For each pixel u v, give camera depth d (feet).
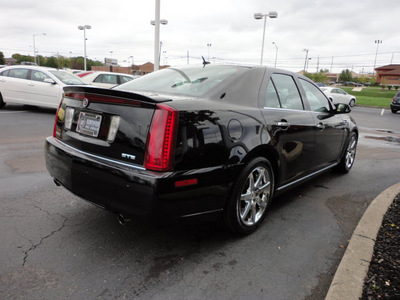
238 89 9.68
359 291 7.13
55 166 9.32
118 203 7.67
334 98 81.66
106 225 10.02
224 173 8.32
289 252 9.02
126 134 7.72
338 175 17.11
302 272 8.11
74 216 10.52
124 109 7.86
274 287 7.48
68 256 8.30
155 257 8.46
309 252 9.07
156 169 7.29
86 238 9.21
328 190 14.43
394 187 14.28
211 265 8.23
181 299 6.95
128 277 7.59
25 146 19.67
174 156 7.38
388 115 63.98
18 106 38.91
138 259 8.33
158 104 7.42
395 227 10.25
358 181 16.08
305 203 12.72
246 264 8.35
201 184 7.86
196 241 9.37
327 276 7.98
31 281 7.27
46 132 24.25
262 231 10.19
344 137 15.67
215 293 7.19
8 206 11.05
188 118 7.65
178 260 8.38
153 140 7.32
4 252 8.30
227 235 9.79
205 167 7.94
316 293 7.34
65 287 7.14
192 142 7.66
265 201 10.28
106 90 8.02
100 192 7.97
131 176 7.34
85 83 36.01
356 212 12.01
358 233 9.71
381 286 7.30
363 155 22.80
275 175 10.71
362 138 31.14
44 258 8.16
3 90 34.19
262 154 9.94
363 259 8.30
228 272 7.97
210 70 10.75
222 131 8.34
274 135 9.90
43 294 6.89
